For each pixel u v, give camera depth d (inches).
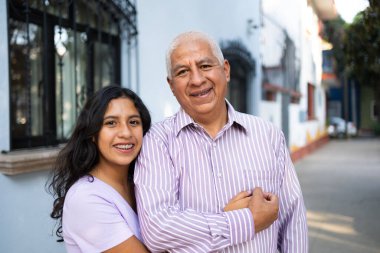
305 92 554.9
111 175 68.2
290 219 70.9
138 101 69.1
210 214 60.0
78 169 66.1
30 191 118.1
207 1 243.4
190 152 64.7
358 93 1012.5
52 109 135.3
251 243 62.8
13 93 121.9
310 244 172.9
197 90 64.2
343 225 200.8
